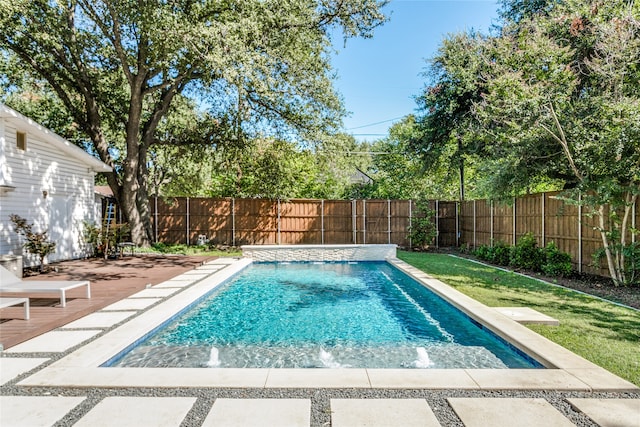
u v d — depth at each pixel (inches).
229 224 616.4
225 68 364.8
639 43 260.7
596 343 156.8
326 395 113.1
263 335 200.4
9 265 264.1
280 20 446.9
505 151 352.2
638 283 274.5
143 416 100.1
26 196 352.2
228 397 111.4
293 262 492.1
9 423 96.5
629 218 281.1
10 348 150.6
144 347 176.7
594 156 274.8
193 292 261.3
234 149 592.4
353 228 633.6
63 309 202.2
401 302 275.9
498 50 328.2
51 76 481.4
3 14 363.9
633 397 111.9
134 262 405.4
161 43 370.3
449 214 621.0
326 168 615.2
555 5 349.4
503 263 409.7
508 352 169.0
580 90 334.6
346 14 502.0
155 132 607.5
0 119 315.3
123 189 511.2
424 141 623.8
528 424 97.0
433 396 112.9
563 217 345.4
